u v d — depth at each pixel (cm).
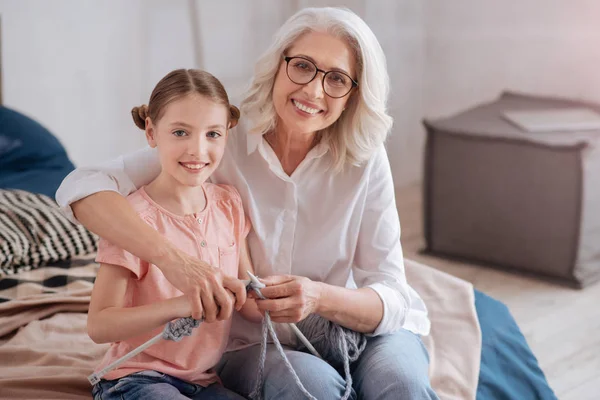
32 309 190
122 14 332
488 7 376
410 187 409
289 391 135
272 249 154
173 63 353
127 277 132
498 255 301
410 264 227
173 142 133
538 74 366
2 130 281
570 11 348
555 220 283
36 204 233
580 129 293
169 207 139
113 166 145
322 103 144
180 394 131
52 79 320
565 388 218
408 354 146
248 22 367
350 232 158
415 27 396
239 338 153
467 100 394
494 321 207
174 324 126
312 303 138
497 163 292
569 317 262
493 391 182
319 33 143
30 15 307
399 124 400
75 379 158
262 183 155
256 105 151
